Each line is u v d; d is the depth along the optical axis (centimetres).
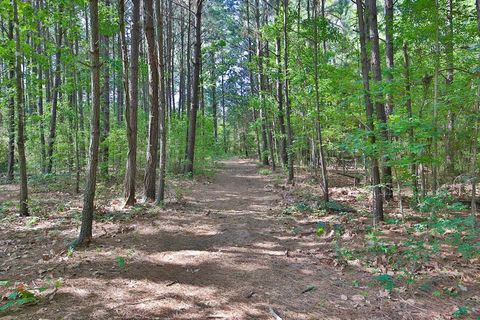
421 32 665
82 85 1037
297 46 1125
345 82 766
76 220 745
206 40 2520
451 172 870
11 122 1249
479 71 611
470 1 1043
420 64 691
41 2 1190
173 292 418
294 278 466
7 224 720
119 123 1727
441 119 746
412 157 630
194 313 370
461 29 695
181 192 1089
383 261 500
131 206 876
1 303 378
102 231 666
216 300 401
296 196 1038
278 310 381
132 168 891
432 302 392
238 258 539
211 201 1019
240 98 2783
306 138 1423
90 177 586
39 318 346
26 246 578
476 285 421
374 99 673
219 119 4450
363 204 891
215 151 2286
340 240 607
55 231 660
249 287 438
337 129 1062
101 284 432
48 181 1334
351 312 378
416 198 784
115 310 368
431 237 577
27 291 392
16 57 761
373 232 601
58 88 1058
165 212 837
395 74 694
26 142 1495
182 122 1742
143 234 658
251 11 2055
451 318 360
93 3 549
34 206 880
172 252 564
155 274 470
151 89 931
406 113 772
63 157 1289
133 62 910
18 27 747
